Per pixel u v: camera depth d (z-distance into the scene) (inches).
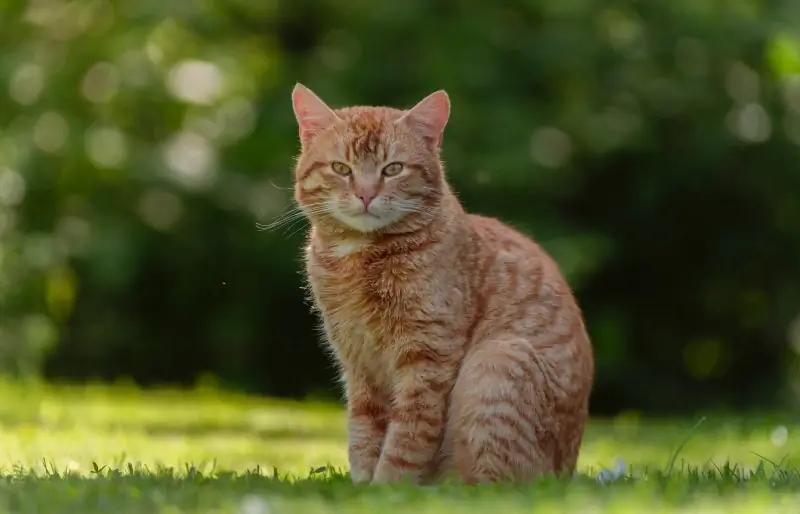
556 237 679.7
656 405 773.3
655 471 283.0
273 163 705.0
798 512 210.7
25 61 716.7
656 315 805.2
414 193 277.6
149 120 741.3
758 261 798.5
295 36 759.1
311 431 463.2
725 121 754.2
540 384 267.7
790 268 800.9
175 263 716.7
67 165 712.4
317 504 216.1
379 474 267.6
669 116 743.7
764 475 261.7
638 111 724.7
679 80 729.6
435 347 269.6
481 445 262.8
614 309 788.0
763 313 803.4
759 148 770.2
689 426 504.4
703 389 800.9
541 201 701.3
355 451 281.7
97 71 735.7
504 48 698.8
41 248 690.8
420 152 282.0
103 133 716.0
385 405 282.5
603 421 568.1
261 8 738.8
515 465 263.3
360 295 274.7
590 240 690.8
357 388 283.3
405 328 270.7
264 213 701.9
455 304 271.7
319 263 283.3
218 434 437.1
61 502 216.2
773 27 732.7
